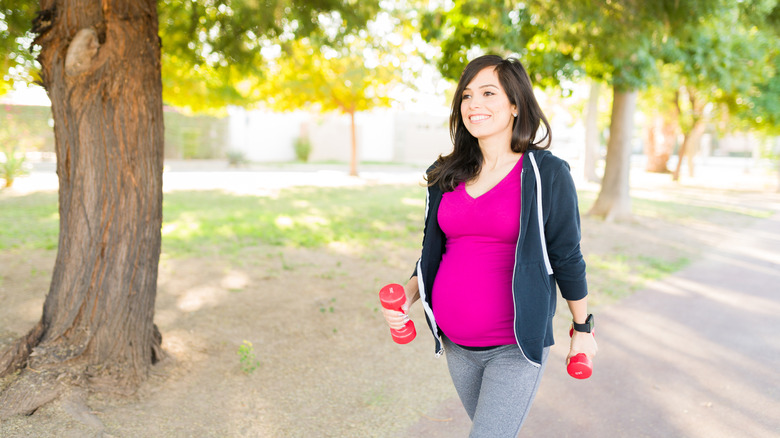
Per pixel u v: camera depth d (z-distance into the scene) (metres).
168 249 8.39
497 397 1.99
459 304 2.05
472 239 2.06
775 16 6.95
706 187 23.62
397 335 2.11
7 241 8.43
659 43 6.91
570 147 45.25
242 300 6.04
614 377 4.23
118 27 3.40
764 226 12.68
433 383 4.07
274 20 6.17
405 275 7.45
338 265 7.82
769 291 6.88
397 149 43.22
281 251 8.60
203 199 14.70
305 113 38.25
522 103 2.07
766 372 4.35
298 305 5.91
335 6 6.38
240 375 4.10
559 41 7.77
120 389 3.57
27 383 3.32
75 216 3.56
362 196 16.92
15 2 5.31
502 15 6.74
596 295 6.57
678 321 5.62
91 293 3.59
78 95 3.42
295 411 3.58
